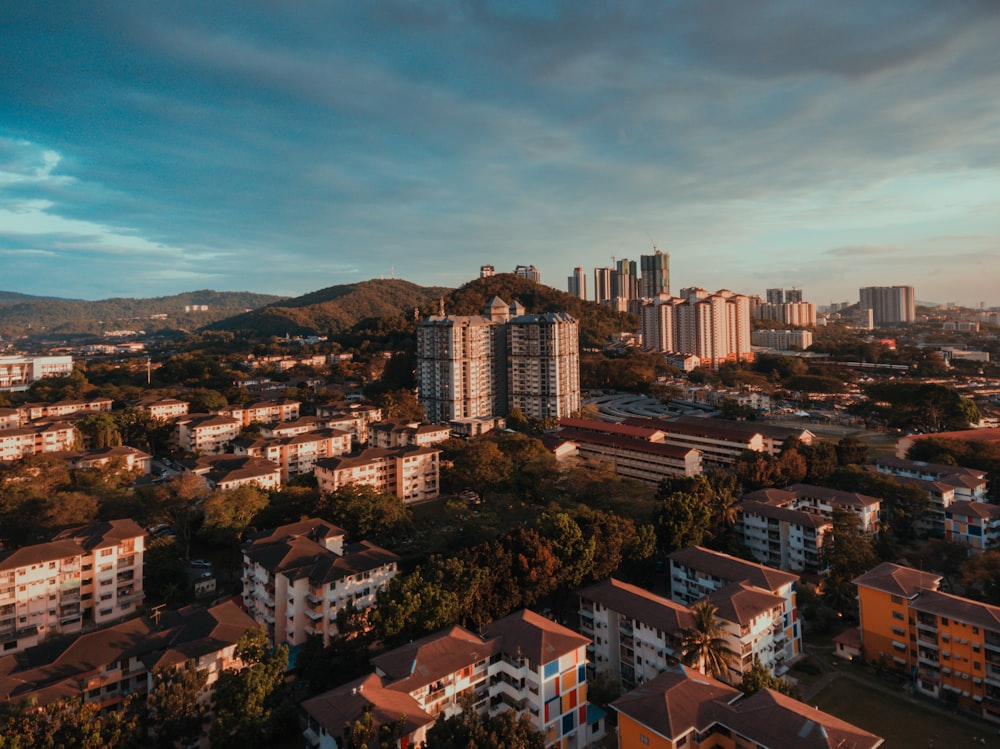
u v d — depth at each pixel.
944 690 83.38
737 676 82.31
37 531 119.50
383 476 162.25
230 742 65.62
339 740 59.84
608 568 104.00
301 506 133.50
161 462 193.50
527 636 76.19
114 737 60.56
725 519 124.88
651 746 62.88
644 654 86.19
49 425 191.50
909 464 158.50
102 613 104.50
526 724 59.94
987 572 97.62
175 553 117.94
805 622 103.62
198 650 74.69
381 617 81.44
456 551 111.62
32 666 75.56
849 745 56.75
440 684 69.81
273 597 96.19
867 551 109.44
